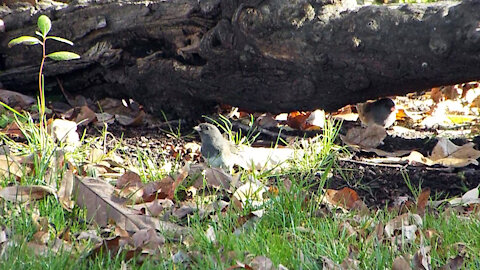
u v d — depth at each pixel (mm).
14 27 13734
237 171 10891
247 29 11422
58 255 6945
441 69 10391
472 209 9102
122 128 12742
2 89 14117
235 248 7352
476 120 14203
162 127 13008
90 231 7871
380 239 7762
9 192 8281
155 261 7086
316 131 12750
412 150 11961
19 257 6848
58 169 9164
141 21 12648
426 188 9211
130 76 13172
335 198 9312
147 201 9023
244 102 12328
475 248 7391
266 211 8523
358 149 11797
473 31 9844
